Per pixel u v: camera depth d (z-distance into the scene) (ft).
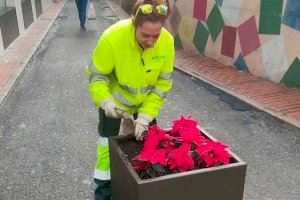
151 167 6.57
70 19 52.13
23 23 39.91
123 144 7.82
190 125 7.52
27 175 12.18
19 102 19.20
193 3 29.71
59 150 13.93
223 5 25.58
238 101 19.24
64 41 36.17
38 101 19.39
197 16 29.37
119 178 7.35
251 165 12.96
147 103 8.43
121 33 7.57
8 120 16.80
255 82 22.04
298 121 16.31
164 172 6.51
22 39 35.60
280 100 18.90
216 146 6.84
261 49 22.48
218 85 21.70
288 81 20.90
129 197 6.75
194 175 6.31
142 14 6.81
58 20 50.90
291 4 19.62
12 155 13.52
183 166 6.56
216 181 6.52
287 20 20.06
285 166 12.94
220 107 18.56
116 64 7.86
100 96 8.02
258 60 22.95
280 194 11.37
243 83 21.93
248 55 23.81
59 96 20.25
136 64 7.80
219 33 26.68
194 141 7.06
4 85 21.42
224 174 6.51
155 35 7.06
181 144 7.08
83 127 16.11
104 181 9.07
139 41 7.31
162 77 8.39
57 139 14.89
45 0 61.11
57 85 22.24
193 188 6.40
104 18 53.06
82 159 13.26
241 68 24.80
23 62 26.78
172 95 20.43
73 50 32.17
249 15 23.00
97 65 7.98
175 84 22.41
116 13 57.00
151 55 7.81
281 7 20.31
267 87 21.02
